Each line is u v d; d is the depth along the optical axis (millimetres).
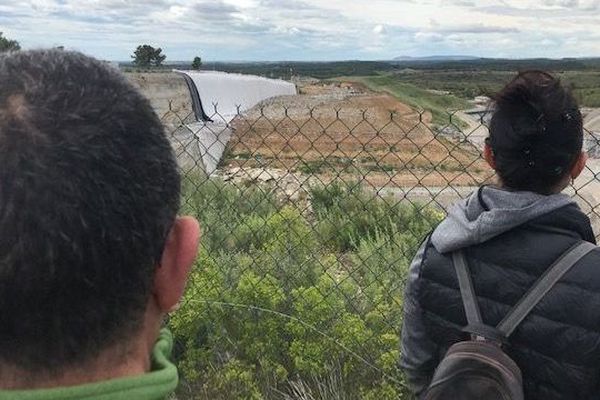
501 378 1815
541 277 1890
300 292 3992
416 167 11391
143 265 874
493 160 2104
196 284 4086
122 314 872
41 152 804
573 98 1977
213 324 4008
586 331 1821
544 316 1863
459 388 1825
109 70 918
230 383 3676
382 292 4348
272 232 5102
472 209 2047
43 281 804
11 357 847
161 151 901
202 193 6832
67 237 803
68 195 805
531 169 1964
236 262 4891
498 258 1960
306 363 3650
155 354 967
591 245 1913
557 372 1854
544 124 1925
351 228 7281
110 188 831
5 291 802
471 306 1976
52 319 828
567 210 1955
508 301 1925
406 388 3594
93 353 866
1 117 815
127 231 844
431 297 2086
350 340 3738
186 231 978
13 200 791
